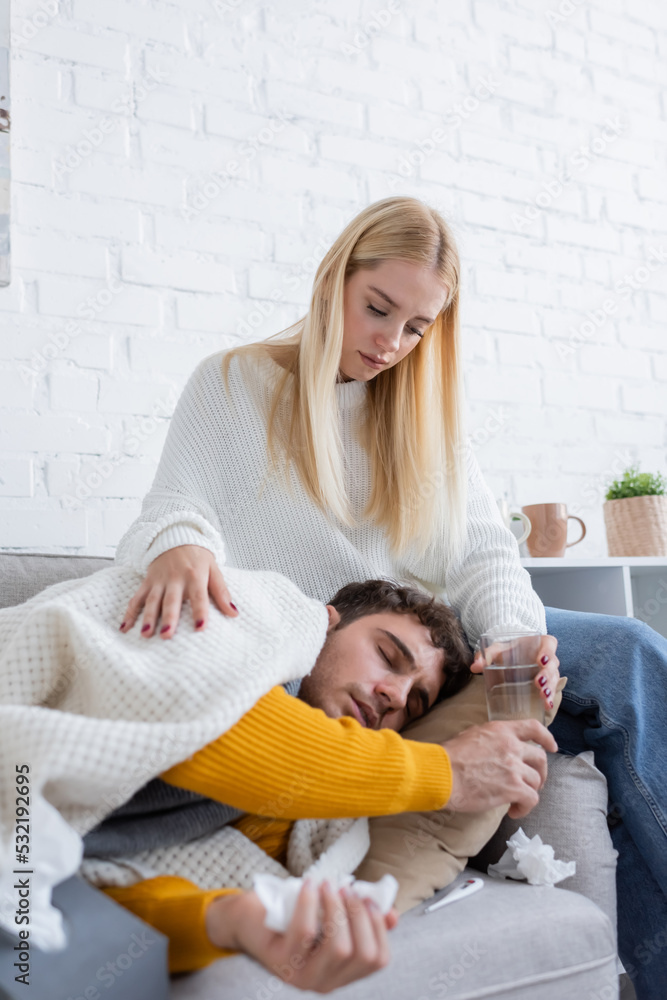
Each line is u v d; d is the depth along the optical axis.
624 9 2.44
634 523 2.01
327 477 1.26
